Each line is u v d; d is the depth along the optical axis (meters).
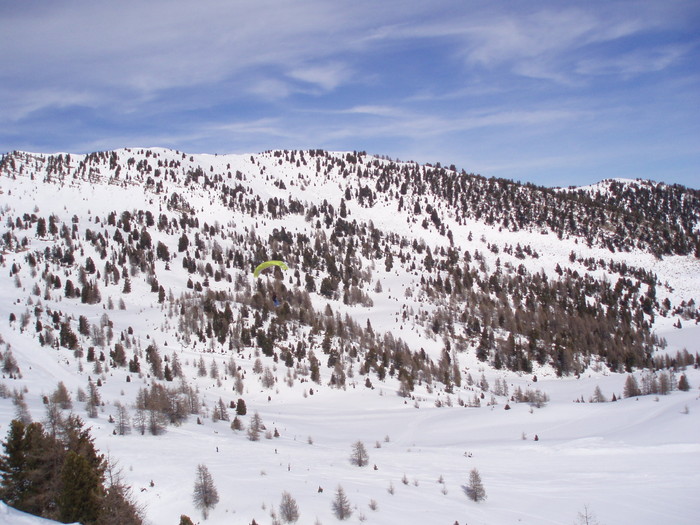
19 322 169.75
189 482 73.94
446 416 148.00
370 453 109.12
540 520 70.50
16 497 42.28
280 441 116.62
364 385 186.00
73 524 26.00
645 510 72.38
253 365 185.88
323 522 65.44
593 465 94.06
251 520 65.19
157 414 107.25
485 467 96.38
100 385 136.25
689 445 98.12
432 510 72.12
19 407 91.69
